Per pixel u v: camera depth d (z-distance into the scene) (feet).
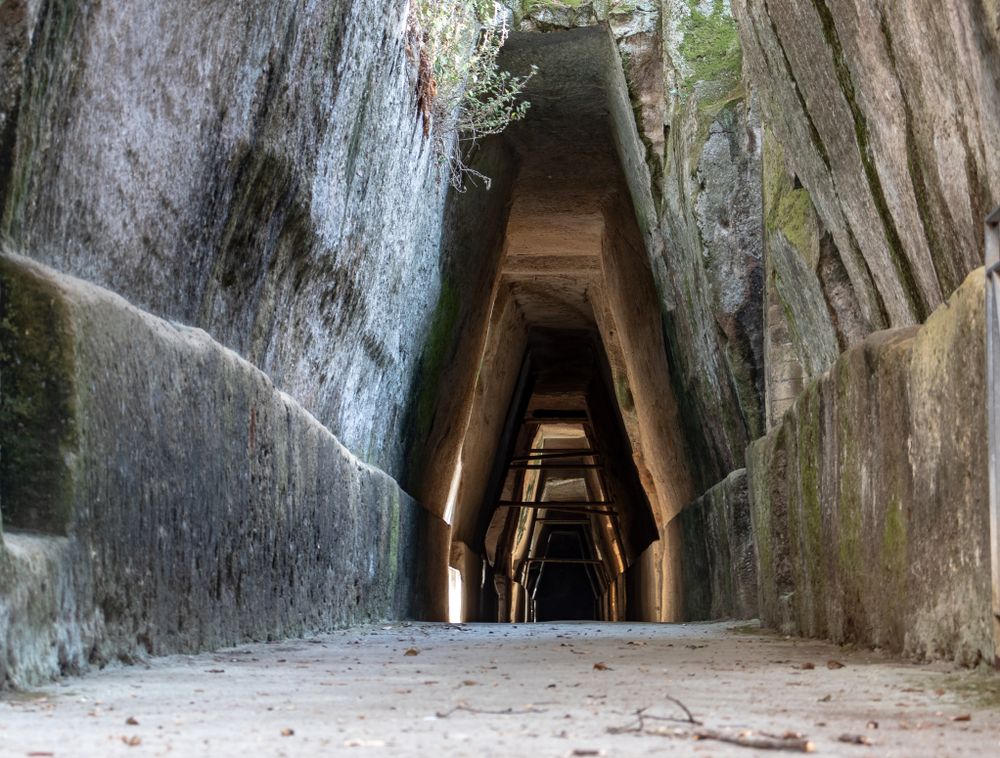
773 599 34.78
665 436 66.54
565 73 55.57
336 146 29.96
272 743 10.97
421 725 12.32
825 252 30.63
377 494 44.27
